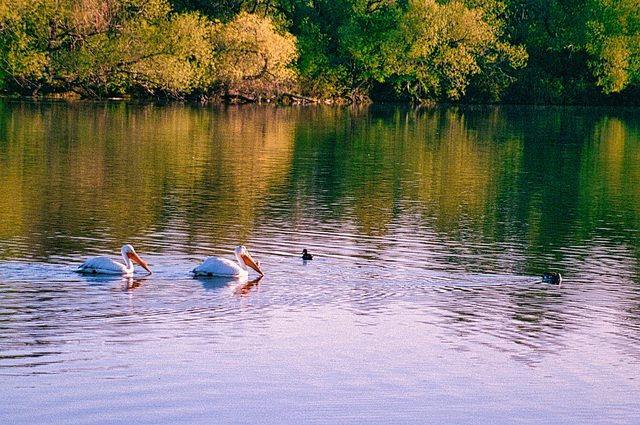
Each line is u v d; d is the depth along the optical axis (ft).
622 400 32.68
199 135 140.56
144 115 175.63
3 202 72.33
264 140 136.46
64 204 72.49
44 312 40.75
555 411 31.48
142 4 204.54
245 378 33.45
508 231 67.56
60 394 31.27
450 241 62.54
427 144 140.26
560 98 279.28
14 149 111.24
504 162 117.80
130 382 32.60
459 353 37.27
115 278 47.73
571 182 98.84
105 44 197.67
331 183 91.30
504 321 42.19
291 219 69.10
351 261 54.49
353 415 30.50
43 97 208.23
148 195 78.74
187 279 48.32
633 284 51.01
